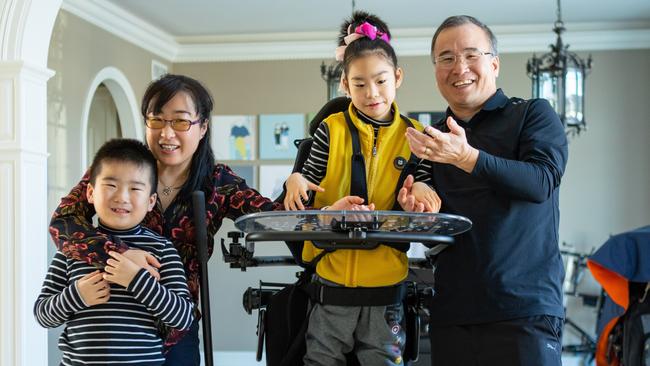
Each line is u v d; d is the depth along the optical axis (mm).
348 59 1635
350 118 1649
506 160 1479
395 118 1648
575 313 6543
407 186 1500
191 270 1772
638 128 6664
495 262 1604
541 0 5934
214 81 7129
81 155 5508
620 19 6508
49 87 5094
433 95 6836
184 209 1765
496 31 6742
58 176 5172
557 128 1635
